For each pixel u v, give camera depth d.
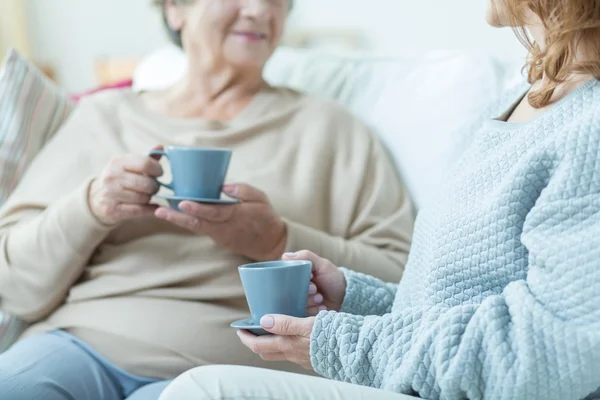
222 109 1.64
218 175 1.28
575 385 0.73
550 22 0.88
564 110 0.89
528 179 0.85
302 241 1.38
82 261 1.40
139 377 1.30
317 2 3.39
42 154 1.61
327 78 1.81
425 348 0.81
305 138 1.58
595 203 0.77
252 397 0.75
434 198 1.08
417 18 3.22
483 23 3.06
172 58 2.14
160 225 1.44
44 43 3.43
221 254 1.41
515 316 0.78
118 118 1.63
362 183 1.55
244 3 1.55
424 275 0.98
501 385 0.75
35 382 1.19
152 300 1.37
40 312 1.42
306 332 0.90
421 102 1.65
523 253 0.86
